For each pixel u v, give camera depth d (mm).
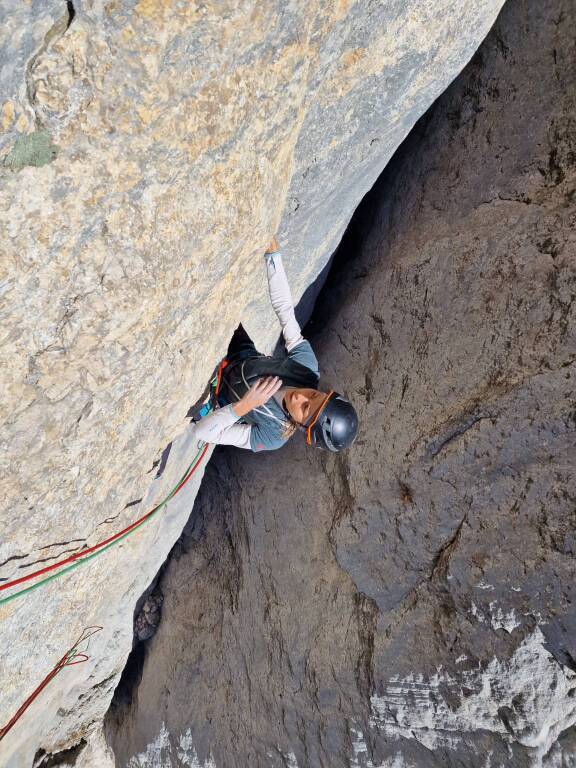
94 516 2311
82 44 1191
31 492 1837
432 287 3090
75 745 4695
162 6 1237
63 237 1390
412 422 2961
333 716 3094
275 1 1459
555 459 2225
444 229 3148
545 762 2221
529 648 2199
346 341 3750
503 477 2396
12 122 1178
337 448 2291
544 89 2773
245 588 4273
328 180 2799
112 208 1455
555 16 2746
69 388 1688
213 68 1450
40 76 1174
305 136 2422
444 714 2521
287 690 3482
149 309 1721
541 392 2330
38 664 2689
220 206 1789
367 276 3762
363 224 3975
